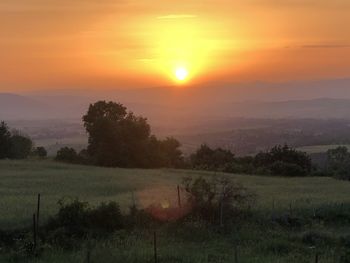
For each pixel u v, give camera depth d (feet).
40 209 98.12
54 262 64.95
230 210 94.43
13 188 147.13
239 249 76.84
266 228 92.17
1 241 75.41
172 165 304.09
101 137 286.66
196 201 94.12
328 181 207.62
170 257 69.62
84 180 175.83
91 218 84.07
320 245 82.43
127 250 72.59
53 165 246.47
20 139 327.06
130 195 128.67
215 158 306.35
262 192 150.92
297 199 128.26
